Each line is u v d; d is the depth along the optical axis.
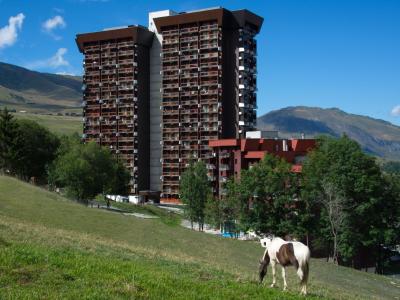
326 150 87.12
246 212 89.06
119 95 178.38
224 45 167.38
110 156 124.50
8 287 16.77
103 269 20.47
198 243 54.47
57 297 15.93
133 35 175.75
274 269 23.30
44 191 67.38
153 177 178.12
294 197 86.25
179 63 169.62
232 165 140.25
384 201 85.44
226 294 19.22
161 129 176.12
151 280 19.25
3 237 26.98
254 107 170.75
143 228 55.94
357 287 50.44
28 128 122.94
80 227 50.53
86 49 184.25
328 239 83.44
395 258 101.12
